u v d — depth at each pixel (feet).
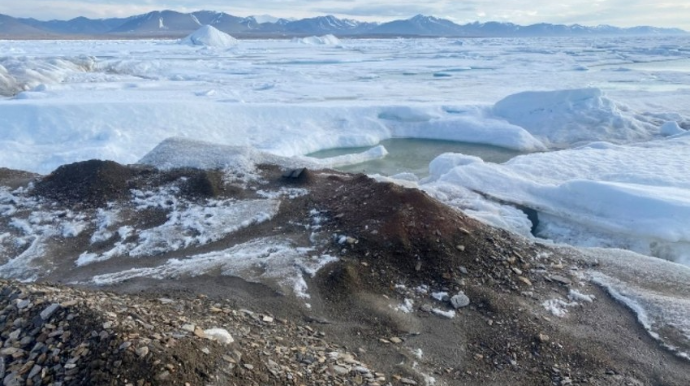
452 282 26.58
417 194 32.27
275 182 40.91
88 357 14.37
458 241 29.45
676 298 26.02
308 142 74.84
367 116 87.66
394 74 171.73
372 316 23.54
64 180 38.96
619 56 268.62
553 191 46.37
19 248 30.63
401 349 21.29
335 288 25.31
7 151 58.70
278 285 25.17
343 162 68.23
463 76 164.45
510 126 82.17
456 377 19.90
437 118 88.28
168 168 42.06
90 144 62.85
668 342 22.61
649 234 38.01
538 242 33.06
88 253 30.04
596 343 22.47
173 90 115.44
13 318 16.67
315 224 32.68
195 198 37.42
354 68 193.06
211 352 15.74
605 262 30.81
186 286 24.85
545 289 26.94
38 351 15.03
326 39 448.24
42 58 144.25
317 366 17.93
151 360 14.24
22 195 37.29
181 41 396.37
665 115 87.35
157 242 30.94
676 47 360.28
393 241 28.71
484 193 48.14
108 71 154.92
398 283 26.40
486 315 24.27
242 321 20.93
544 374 20.44
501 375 20.25
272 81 141.79
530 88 131.23
